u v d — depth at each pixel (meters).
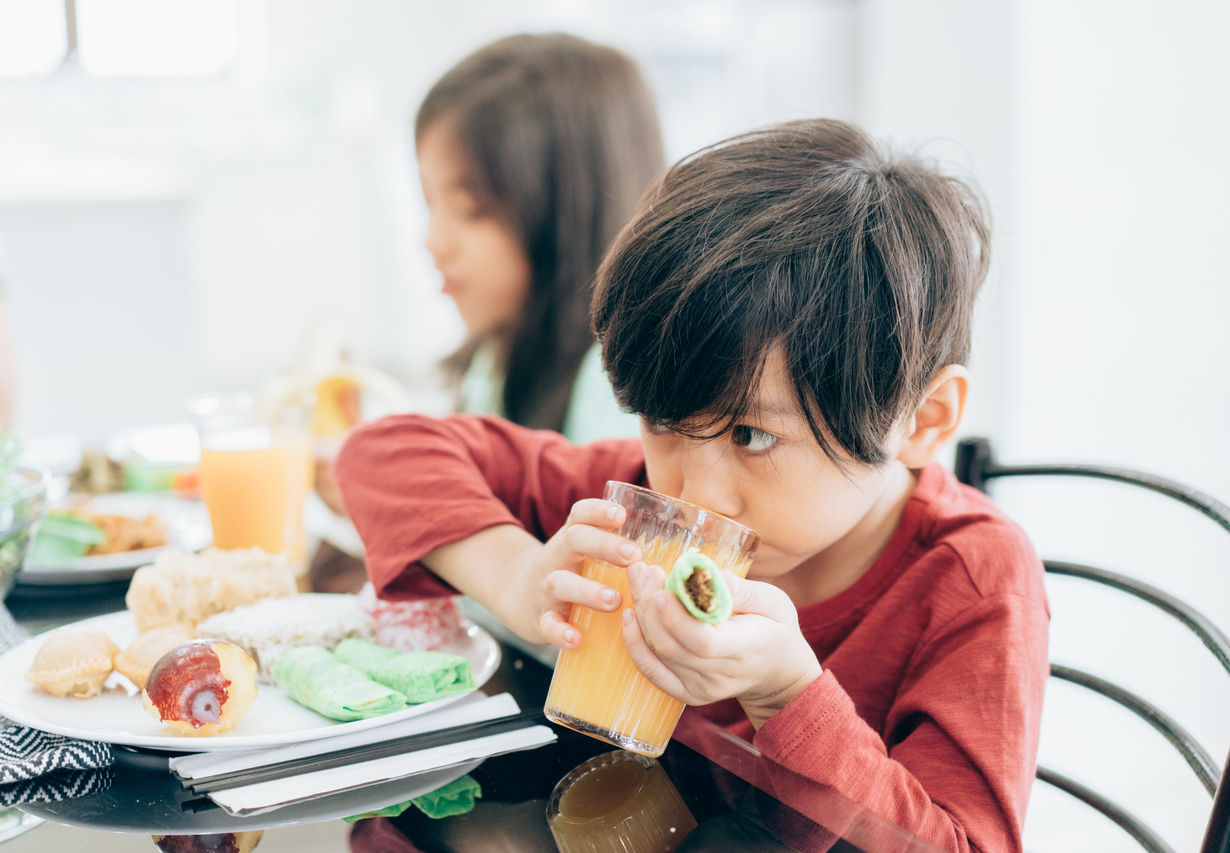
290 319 2.91
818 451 0.61
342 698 0.60
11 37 2.68
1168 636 1.67
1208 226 1.62
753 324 0.59
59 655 0.63
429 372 2.29
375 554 0.78
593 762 0.56
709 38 2.76
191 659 0.58
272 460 1.01
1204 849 0.57
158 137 2.80
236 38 2.83
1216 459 1.63
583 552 0.57
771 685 0.57
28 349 2.77
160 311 2.87
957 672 0.66
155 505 1.24
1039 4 1.81
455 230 1.45
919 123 2.16
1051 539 1.81
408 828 0.49
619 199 1.45
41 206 2.73
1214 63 1.61
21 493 0.84
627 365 0.63
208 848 0.47
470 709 0.63
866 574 0.77
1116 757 1.70
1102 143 1.74
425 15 2.88
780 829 0.49
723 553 0.55
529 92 1.41
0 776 0.53
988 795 0.60
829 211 0.62
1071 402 1.80
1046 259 1.82
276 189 2.88
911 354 0.62
